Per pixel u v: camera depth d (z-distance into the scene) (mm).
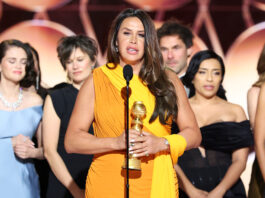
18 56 14188
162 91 9898
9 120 14180
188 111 10289
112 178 9719
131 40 9867
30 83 14859
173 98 10000
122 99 9875
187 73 15273
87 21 22750
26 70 14641
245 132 14703
